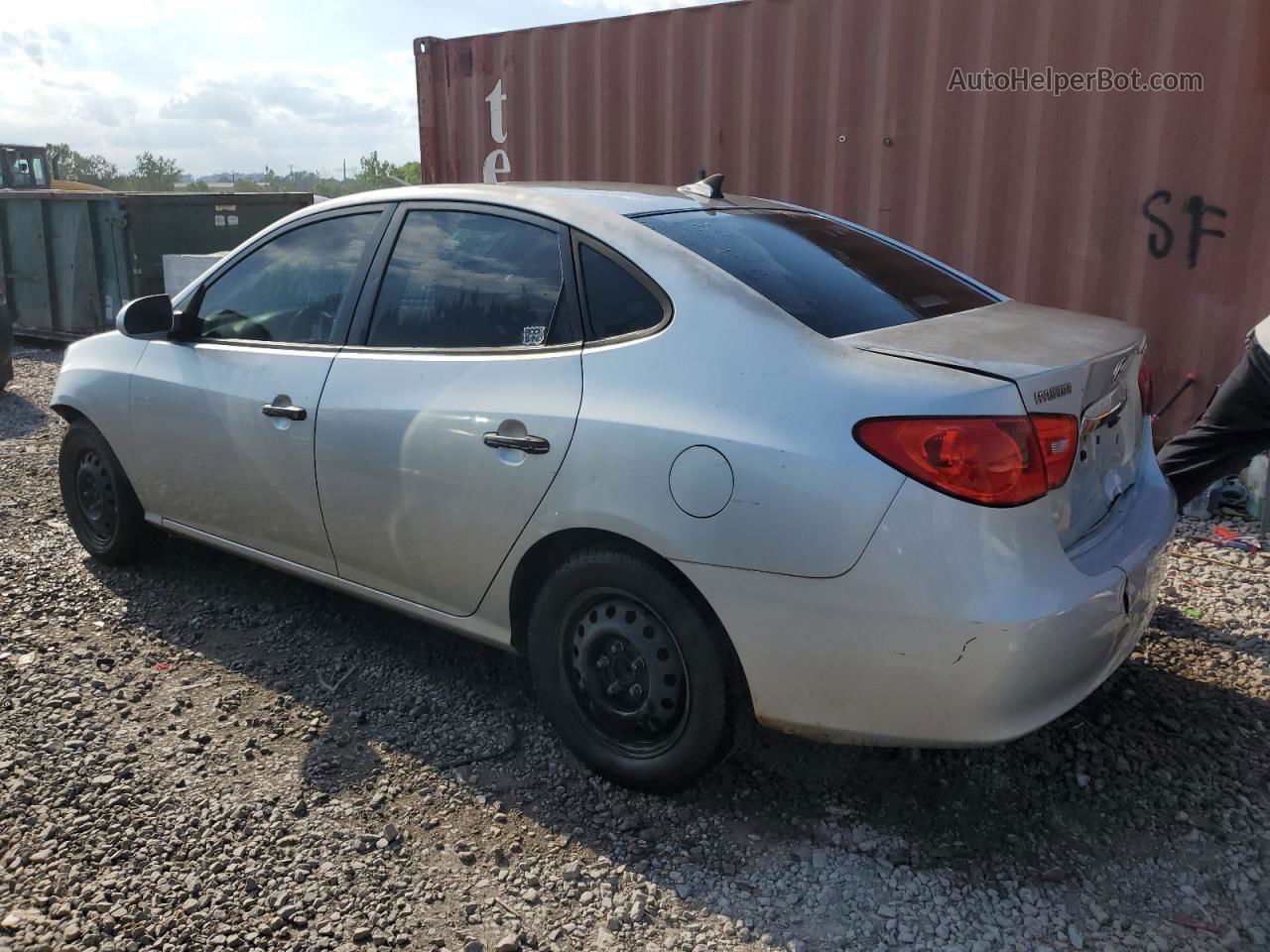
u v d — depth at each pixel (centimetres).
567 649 299
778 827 280
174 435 399
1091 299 574
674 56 678
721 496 252
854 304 284
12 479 617
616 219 301
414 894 255
